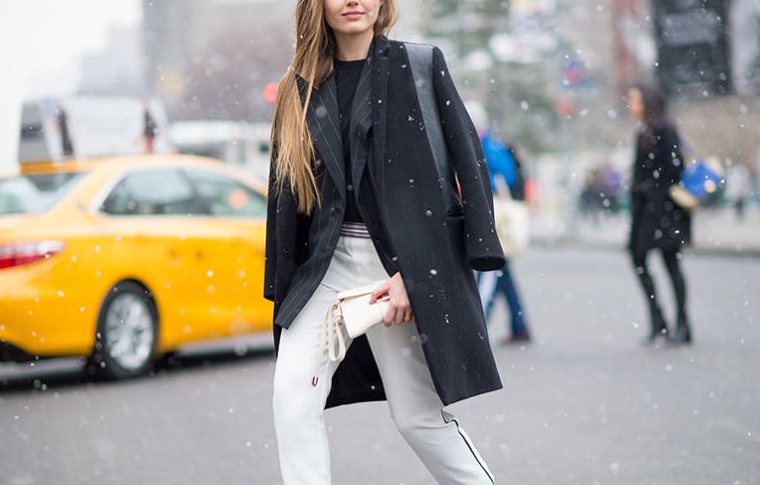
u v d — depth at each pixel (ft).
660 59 172.14
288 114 15.81
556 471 24.34
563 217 196.03
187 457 26.61
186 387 37.73
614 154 217.77
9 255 37.01
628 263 103.55
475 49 198.80
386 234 15.37
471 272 15.81
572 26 217.15
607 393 34.17
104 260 38.88
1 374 44.62
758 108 174.40
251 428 30.09
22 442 28.96
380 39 15.81
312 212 15.98
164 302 40.73
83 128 52.85
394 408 15.98
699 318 53.98
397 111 15.53
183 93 253.44
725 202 173.47
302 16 15.89
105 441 28.78
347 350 16.46
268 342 50.98
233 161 102.12
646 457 25.41
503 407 32.42
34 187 39.99
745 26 167.63
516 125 201.36
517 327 47.26
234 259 43.27
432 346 15.19
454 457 16.10
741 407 31.07
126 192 40.81
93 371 39.93
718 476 23.50
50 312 37.35
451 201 15.74
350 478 24.26
